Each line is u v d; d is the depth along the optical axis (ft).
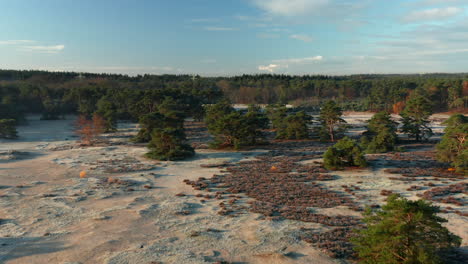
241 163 185.37
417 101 250.16
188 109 380.78
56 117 456.04
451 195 117.50
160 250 75.51
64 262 70.49
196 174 158.92
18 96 479.00
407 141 257.55
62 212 102.01
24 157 202.18
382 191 122.72
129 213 101.19
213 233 85.71
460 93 479.82
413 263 60.08
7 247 77.77
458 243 61.93
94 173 159.74
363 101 593.01
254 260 71.26
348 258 72.49
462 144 150.00
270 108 363.56
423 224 63.41
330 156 163.32
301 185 135.13
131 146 246.88
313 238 82.02
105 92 539.70
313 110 558.97
